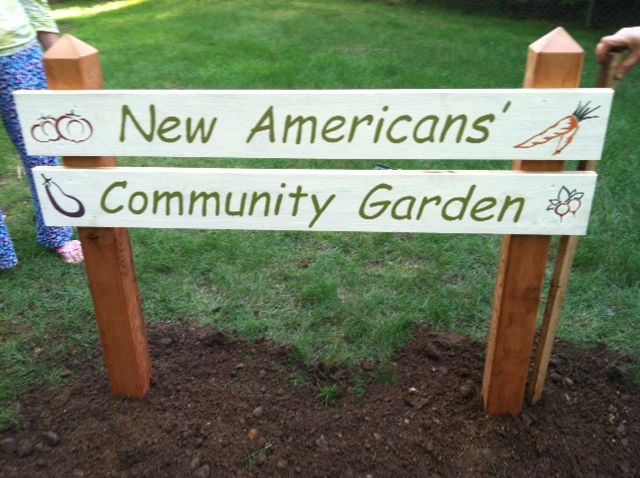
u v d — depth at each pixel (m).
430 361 2.49
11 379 2.41
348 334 2.66
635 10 10.39
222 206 1.90
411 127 1.74
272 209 1.90
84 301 2.92
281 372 2.45
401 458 2.07
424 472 2.03
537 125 1.70
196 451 2.09
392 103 1.71
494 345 2.06
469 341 2.61
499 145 1.74
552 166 1.79
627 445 2.11
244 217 1.92
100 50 7.89
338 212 1.88
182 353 2.56
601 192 3.90
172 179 1.86
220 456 2.08
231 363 2.49
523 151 1.74
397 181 1.82
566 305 2.86
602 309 2.84
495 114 1.70
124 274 2.05
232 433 2.15
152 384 2.36
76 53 1.74
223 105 1.75
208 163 4.39
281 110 1.75
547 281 3.08
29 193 4.05
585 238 3.35
